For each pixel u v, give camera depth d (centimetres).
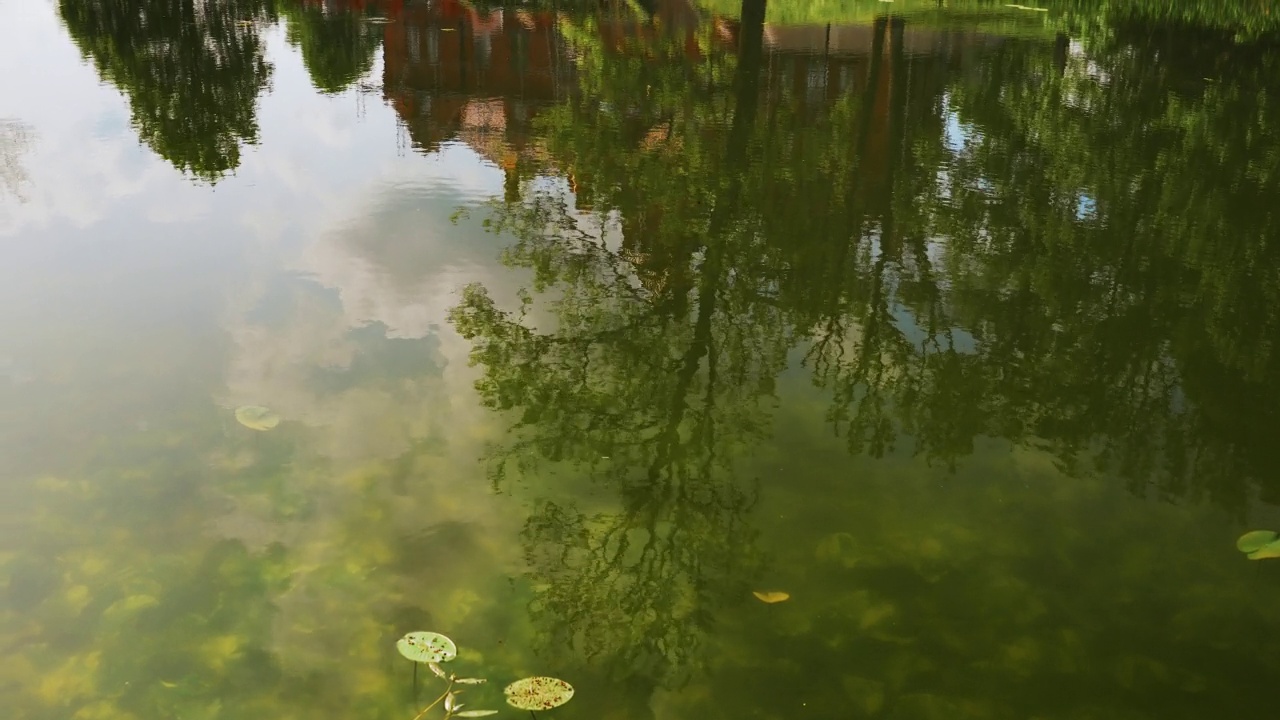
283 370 567
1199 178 1014
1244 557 428
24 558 406
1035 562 425
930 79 1587
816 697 353
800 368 599
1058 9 2412
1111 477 486
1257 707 349
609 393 566
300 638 371
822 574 418
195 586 396
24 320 611
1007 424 536
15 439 485
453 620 384
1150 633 385
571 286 706
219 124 1171
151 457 478
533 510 456
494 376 575
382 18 2270
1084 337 637
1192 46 1845
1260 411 550
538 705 327
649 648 373
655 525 449
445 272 719
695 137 1203
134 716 333
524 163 1044
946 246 802
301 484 465
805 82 1623
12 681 346
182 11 2259
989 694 354
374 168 991
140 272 694
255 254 735
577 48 2002
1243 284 725
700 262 758
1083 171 1031
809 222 859
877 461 499
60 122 1147
